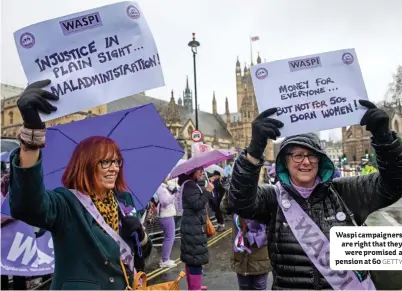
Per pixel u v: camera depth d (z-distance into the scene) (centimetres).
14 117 2553
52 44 191
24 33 189
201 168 461
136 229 201
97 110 3803
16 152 161
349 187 221
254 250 366
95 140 194
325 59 211
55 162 296
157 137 345
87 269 176
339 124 206
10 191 159
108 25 201
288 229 208
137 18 204
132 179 332
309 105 209
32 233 413
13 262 398
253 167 198
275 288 209
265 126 195
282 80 211
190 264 432
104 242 182
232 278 581
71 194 185
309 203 208
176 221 1027
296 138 204
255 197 205
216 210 1039
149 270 633
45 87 187
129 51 202
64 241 177
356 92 209
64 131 304
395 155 192
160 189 654
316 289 198
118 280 182
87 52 197
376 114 193
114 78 199
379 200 209
